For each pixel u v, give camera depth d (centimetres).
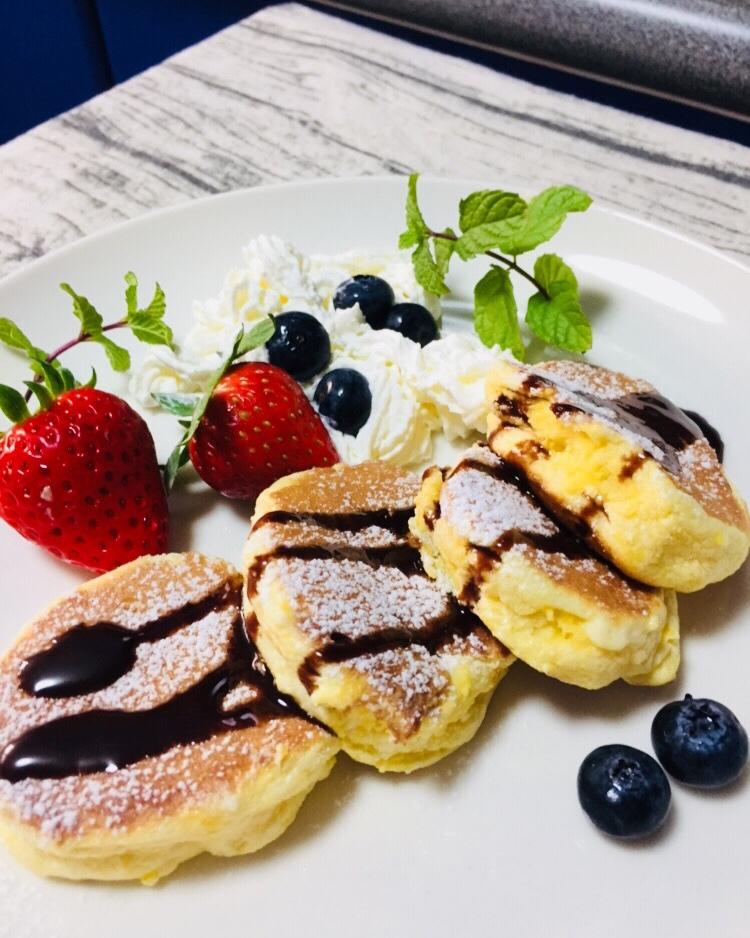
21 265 24
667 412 18
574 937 13
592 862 13
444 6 34
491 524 14
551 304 21
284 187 24
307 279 21
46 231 26
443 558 15
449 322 22
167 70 33
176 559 16
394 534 16
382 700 13
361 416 19
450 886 13
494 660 14
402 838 14
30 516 16
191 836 12
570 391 16
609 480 15
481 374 20
